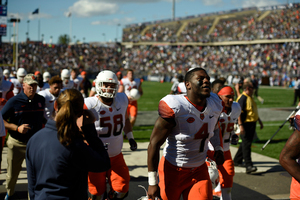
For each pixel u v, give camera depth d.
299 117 2.04
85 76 10.30
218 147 2.96
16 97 3.88
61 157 1.91
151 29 63.38
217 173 3.69
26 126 3.62
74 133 1.93
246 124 5.30
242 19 54.81
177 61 50.62
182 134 2.58
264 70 40.28
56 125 1.94
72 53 50.47
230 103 3.68
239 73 40.69
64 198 1.94
